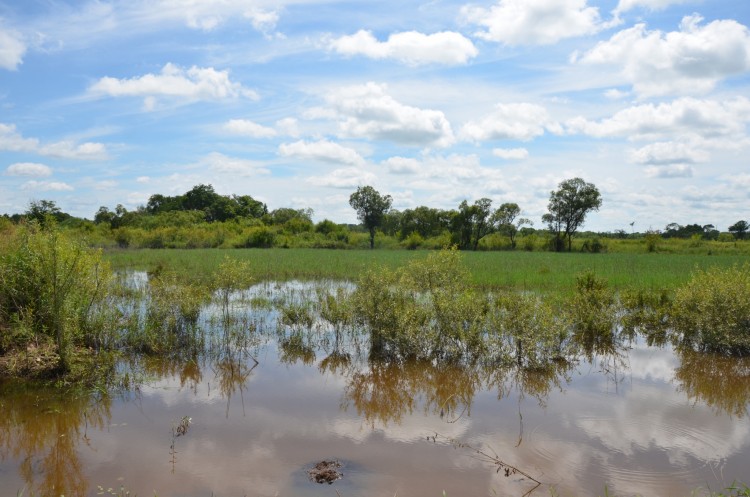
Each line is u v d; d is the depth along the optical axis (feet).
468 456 19.34
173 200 304.09
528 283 63.57
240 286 46.78
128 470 18.19
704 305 34.60
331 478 17.48
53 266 30.42
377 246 218.18
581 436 21.20
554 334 32.81
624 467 18.54
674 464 18.80
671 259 110.83
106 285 36.35
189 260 89.45
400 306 34.27
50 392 25.93
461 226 213.46
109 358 30.22
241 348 34.50
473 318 33.60
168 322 35.63
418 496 16.48
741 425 22.43
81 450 19.83
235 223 241.14
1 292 31.17
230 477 17.62
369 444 20.30
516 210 210.18
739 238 251.60
